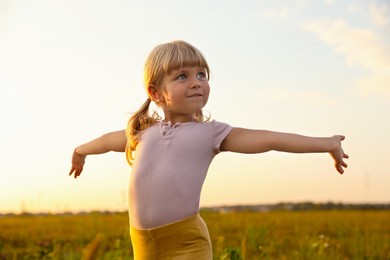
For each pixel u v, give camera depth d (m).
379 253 6.99
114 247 6.80
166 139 2.86
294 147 2.75
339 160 2.76
